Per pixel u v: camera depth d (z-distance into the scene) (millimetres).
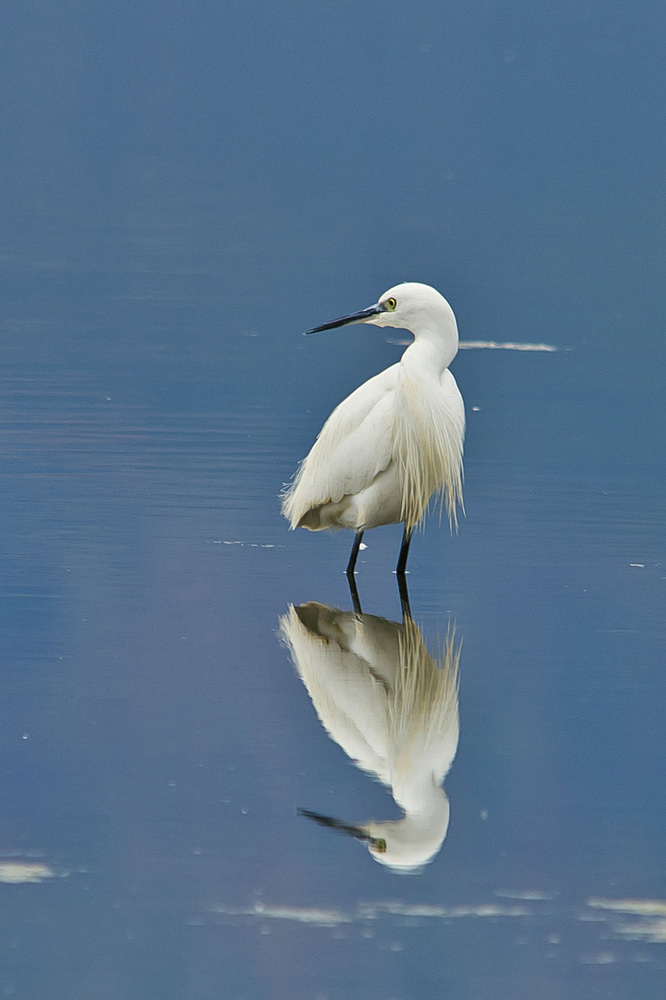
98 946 7422
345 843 8383
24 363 22281
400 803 8867
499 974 7246
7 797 8797
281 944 7457
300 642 11578
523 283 32031
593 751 9664
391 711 10227
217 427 18531
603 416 20000
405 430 13203
